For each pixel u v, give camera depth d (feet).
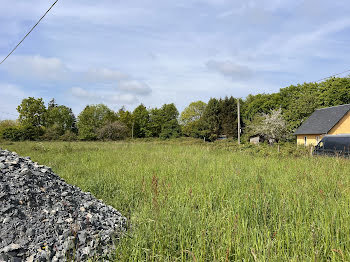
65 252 10.39
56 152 54.34
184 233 11.65
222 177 23.02
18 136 151.43
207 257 10.22
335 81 122.83
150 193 18.40
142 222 13.08
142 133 205.36
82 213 13.50
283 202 14.56
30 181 14.06
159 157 42.19
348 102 119.44
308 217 13.19
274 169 29.07
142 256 10.48
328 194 17.38
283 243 10.41
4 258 9.52
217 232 11.59
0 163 14.76
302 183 20.16
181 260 9.78
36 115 193.57
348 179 22.97
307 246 10.26
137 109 209.97
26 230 11.01
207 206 15.57
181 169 28.58
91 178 24.32
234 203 15.08
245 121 154.51
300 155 44.65
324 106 125.39
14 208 11.76
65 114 207.10
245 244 10.26
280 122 119.55
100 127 168.76
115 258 10.60
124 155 46.55
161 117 202.80
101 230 12.53
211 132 162.40
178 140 137.08
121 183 22.61
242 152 50.16
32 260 9.75
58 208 12.91
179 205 14.94
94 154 49.11
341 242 10.53
